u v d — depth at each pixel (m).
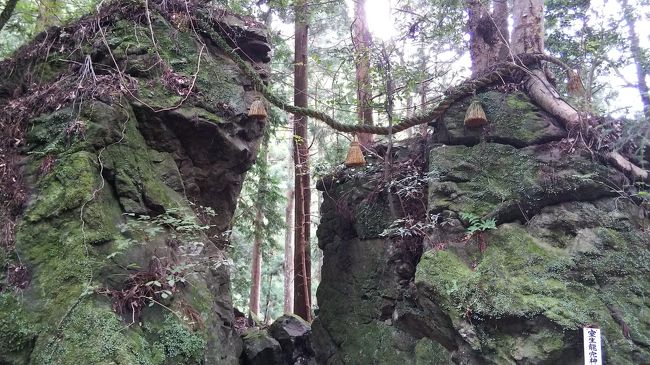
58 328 3.51
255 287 11.41
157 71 5.31
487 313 4.20
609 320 3.95
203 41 6.06
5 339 3.56
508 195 4.89
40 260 3.86
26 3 7.65
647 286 4.20
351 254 6.91
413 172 6.07
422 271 4.66
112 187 4.45
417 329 5.36
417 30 6.94
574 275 4.24
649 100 7.14
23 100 4.94
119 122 4.68
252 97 6.14
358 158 5.76
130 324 3.74
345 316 6.59
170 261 4.40
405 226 5.65
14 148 4.57
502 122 5.32
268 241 11.08
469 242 4.79
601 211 4.63
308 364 7.11
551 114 5.23
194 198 5.62
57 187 4.12
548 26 8.08
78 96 4.64
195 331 4.23
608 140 4.83
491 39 6.30
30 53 5.38
